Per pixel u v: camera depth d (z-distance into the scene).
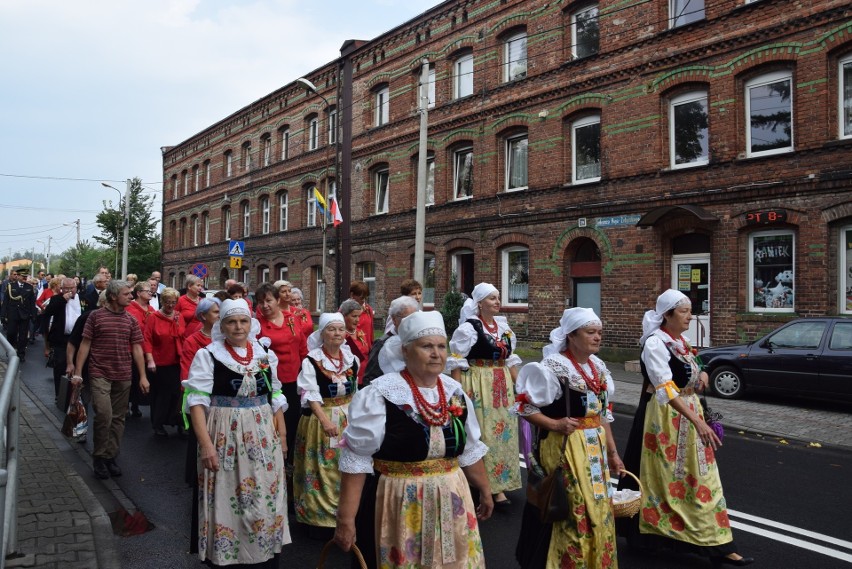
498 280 19.52
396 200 23.73
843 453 8.32
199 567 4.77
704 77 14.77
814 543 5.20
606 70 16.66
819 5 13.02
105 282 12.35
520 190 18.83
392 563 3.07
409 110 23.17
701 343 14.70
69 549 4.73
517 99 18.88
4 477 3.50
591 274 17.09
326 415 5.37
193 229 41.03
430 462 3.14
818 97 13.00
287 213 30.88
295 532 5.62
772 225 13.70
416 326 3.16
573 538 3.88
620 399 11.83
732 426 9.77
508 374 6.38
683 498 4.67
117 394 7.17
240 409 4.38
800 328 11.41
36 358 17.28
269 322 6.53
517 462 6.31
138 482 6.95
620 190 16.30
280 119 31.38
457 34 21.19
